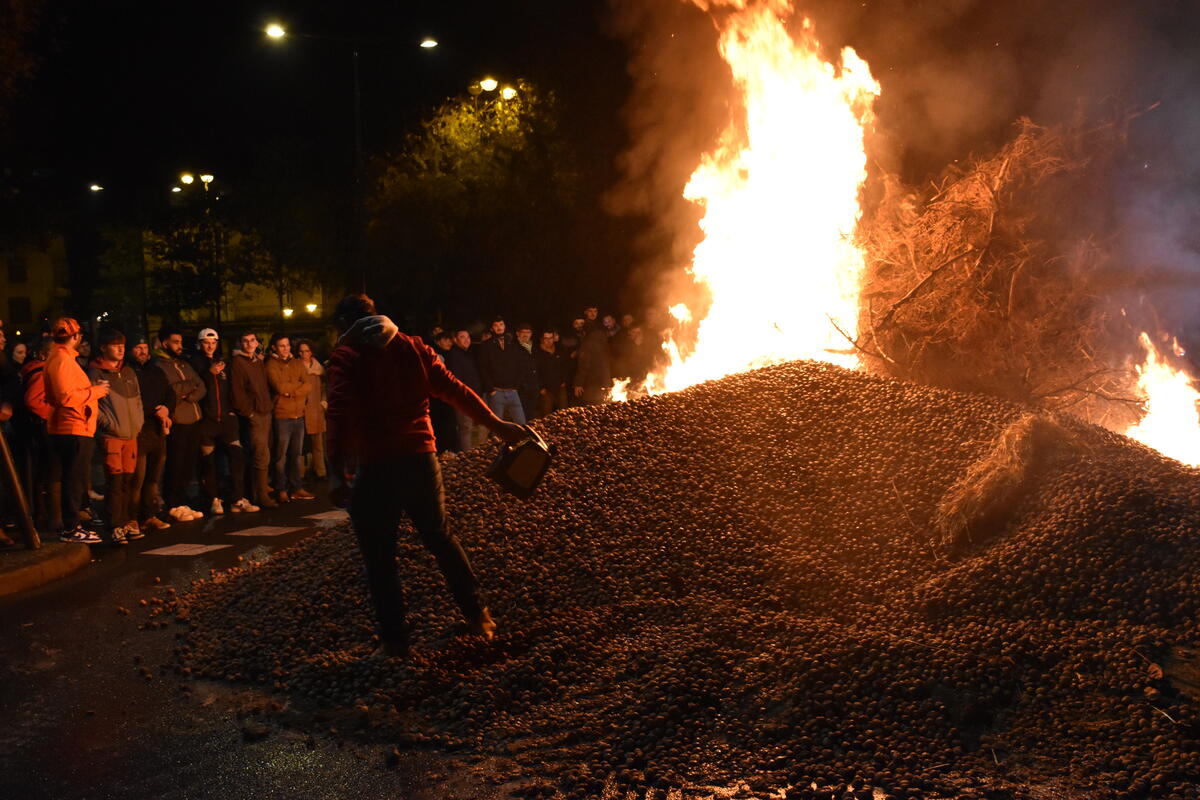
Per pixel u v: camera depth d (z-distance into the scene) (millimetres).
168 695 5316
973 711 4406
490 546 6070
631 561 5938
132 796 4137
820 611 5441
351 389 4816
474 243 22219
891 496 6188
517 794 4059
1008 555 5410
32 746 4676
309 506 12039
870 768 4078
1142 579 5109
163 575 8258
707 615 5387
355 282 22719
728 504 6375
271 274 33938
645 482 6613
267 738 4691
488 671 5117
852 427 6938
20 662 5961
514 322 22406
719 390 7637
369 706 4914
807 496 6379
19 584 7844
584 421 7234
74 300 48000
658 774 4117
